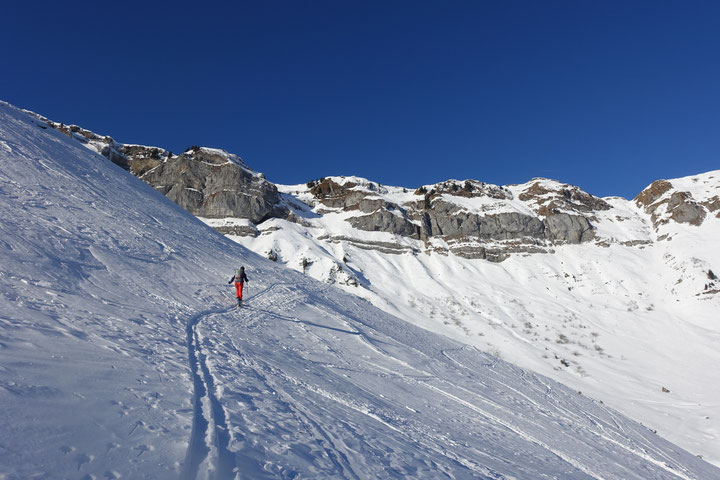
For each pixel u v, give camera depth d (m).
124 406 4.29
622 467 11.02
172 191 84.69
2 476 2.49
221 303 15.48
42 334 5.81
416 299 63.72
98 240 15.84
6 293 7.65
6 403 3.43
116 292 11.30
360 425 6.92
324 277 64.00
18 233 12.36
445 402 12.28
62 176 22.95
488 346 48.75
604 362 47.28
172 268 17.44
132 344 6.88
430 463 6.16
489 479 6.37
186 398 5.17
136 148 95.00
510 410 13.81
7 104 34.03
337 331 17.27
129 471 3.13
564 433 13.09
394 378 13.06
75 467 2.94
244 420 5.16
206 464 3.62
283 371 9.05
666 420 32.59
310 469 4.38
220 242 30.08
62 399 3.92
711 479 14.09
